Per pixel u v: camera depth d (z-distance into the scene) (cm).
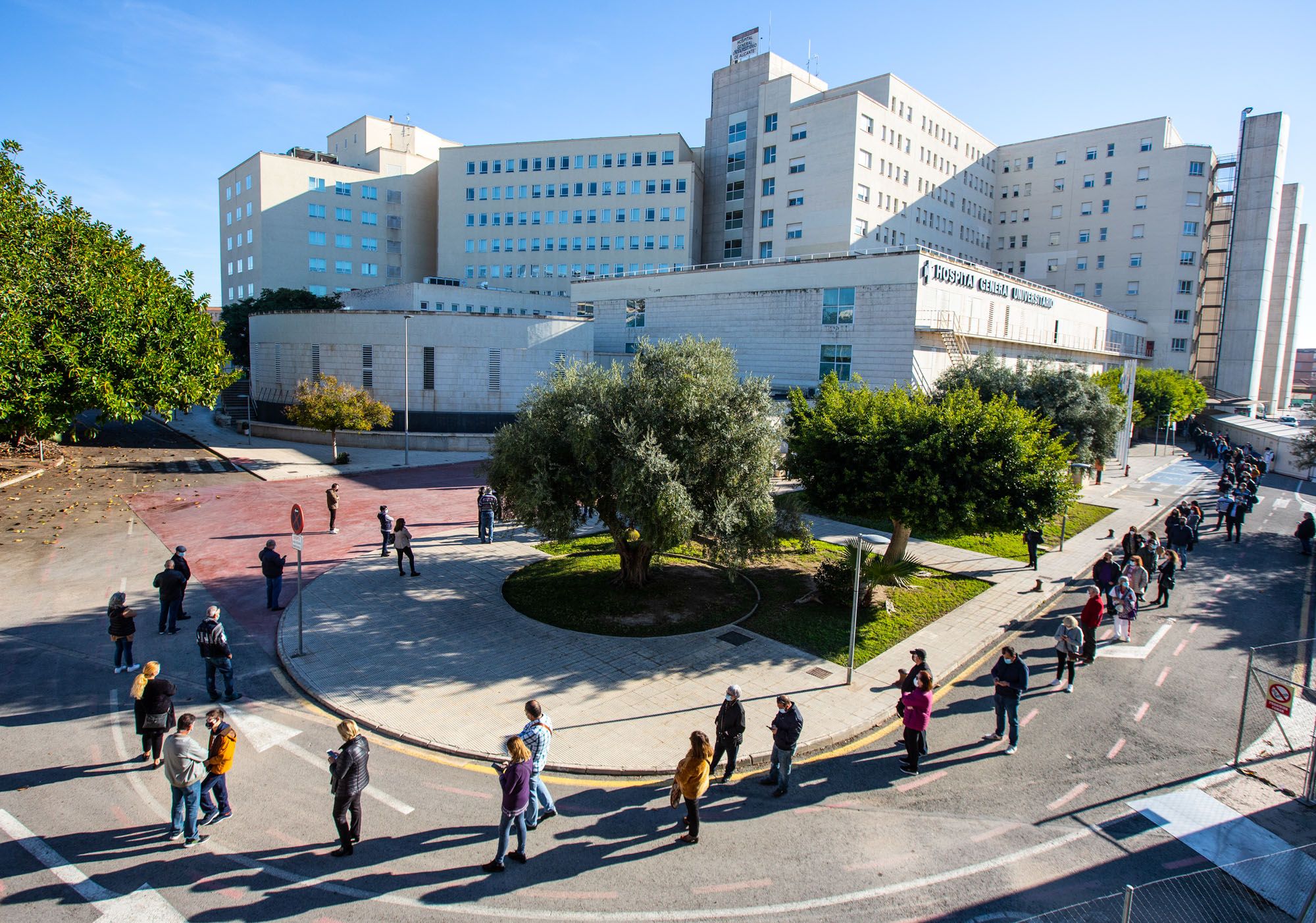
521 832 812
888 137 5953
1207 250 7388
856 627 1556
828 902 770
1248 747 1116
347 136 8556
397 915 734
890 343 3666
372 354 4434
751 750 1063
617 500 1516
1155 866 839
